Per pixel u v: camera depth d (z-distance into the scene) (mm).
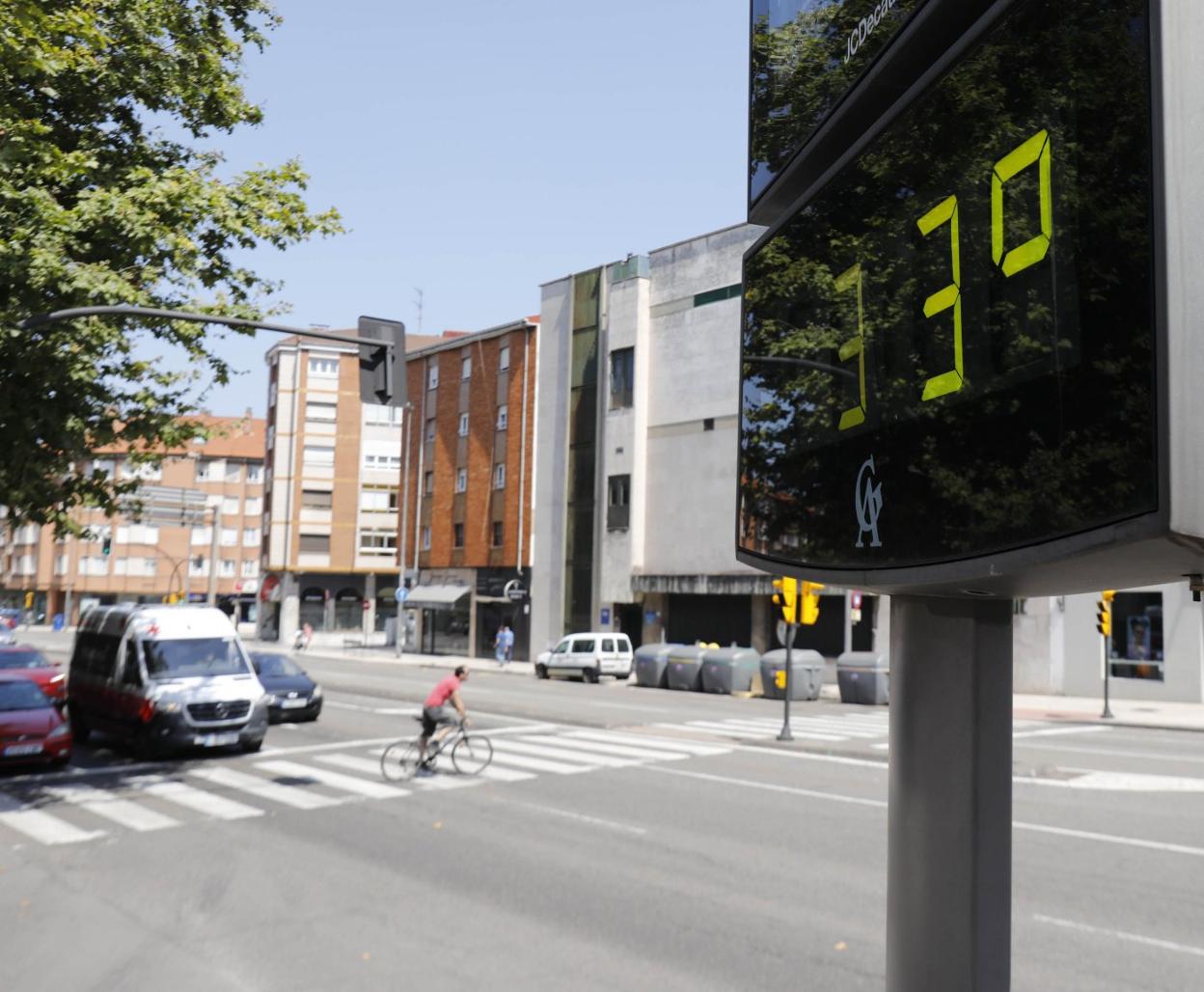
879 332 1984
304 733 19609
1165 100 1252
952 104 1753
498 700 27359
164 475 88312
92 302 12414
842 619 34156
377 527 68000
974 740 1954
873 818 11883
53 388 13367
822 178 2240
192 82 14344
